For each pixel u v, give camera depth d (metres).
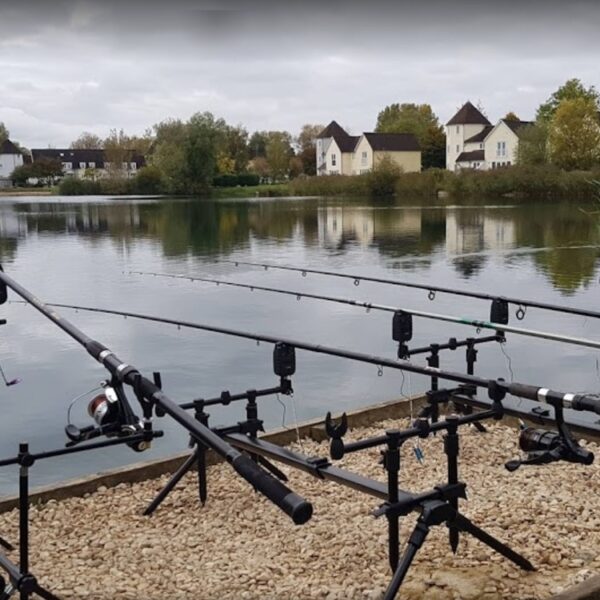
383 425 6.32
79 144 116.44
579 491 4.87
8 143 105.62
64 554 4.24
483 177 54.59
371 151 76.25
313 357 10.02
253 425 4.75
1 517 4.73
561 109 52.16
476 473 5.25
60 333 11.60
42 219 38.91
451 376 4.10
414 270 18.56
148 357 10.23
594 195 24.84
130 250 23.94
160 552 4.24
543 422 4.48
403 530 4.34
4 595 3.55
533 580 3.71
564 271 17.97
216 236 28.48
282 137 101.25
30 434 7.41
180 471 4.77
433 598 3.56
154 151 82.19
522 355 9.89
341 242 25.66
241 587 3.80
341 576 3.87
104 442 3.51
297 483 5.14
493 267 18.84
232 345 10.78
